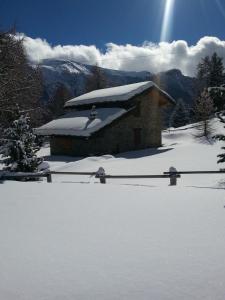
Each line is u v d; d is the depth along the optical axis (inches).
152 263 202.4
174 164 962.1
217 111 647.1
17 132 709.9
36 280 187.6
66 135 1446.9
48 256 219.3
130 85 1621.6
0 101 1051.9
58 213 330.3
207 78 3179.1
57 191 451.8
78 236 256.1
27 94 1317.7
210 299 162.6
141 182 650.2
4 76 1082.1
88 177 772.6
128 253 218.7
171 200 364.8
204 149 1267.2
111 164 1034.1
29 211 343.6
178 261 203.5
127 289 174.4
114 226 277.7
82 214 322.0
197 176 711.7
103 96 1569.9
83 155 1428.4
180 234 249.9
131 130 1519.4
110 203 365.7
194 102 2746.1
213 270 190.5
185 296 165.9
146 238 245.0
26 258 217.5
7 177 599.8
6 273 197.5
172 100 1648.6
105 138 1434.5
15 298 170.4
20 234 266.8
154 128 1610.5
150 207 337.7
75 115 1630.2
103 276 188.9
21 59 1187.3
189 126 2209.6
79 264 205.3
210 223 272.7
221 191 406.3
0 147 702.5
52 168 1012.5
